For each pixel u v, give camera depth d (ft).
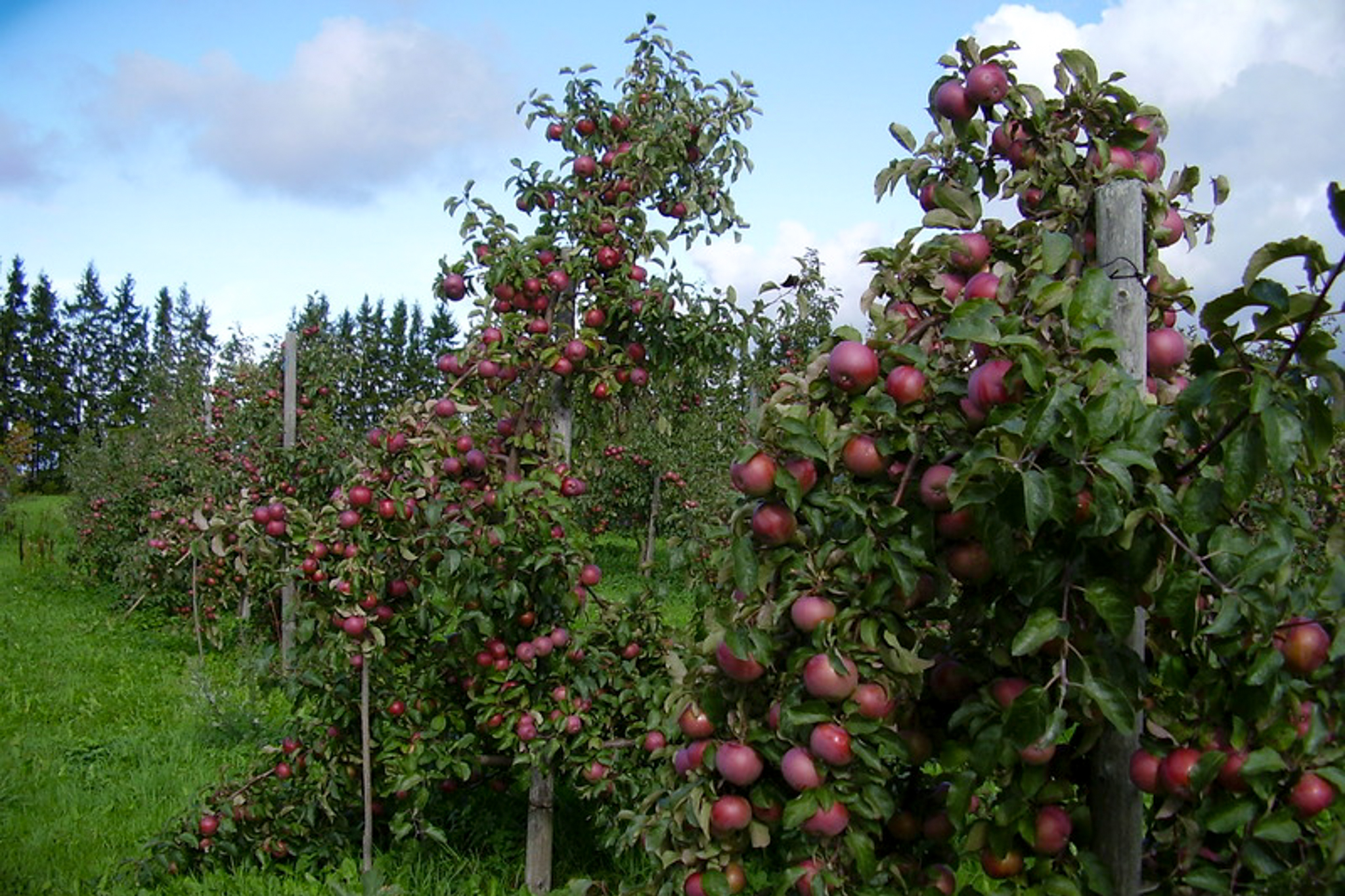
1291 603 5.83
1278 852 5.70
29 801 16.75
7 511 73.26
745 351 16.65
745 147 16.80
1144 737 6.30
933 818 7.29
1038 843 6.42
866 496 6.73
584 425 16.85
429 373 167.32
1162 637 6.69
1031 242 7.17
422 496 13.17
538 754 13.51
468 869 14.47
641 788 13.10
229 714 21.21
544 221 16.06
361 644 13.12
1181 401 5.87
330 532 13.05
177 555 29.76
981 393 6.34
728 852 7.23
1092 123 7.26
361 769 14.37
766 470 6.72
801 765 6.59
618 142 16.21
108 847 15.03
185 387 42.01
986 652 6.98
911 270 7.24
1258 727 5.77
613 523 48.14
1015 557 6.10
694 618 12.51
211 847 14.30
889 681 6.68
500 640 13.93
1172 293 7.06
